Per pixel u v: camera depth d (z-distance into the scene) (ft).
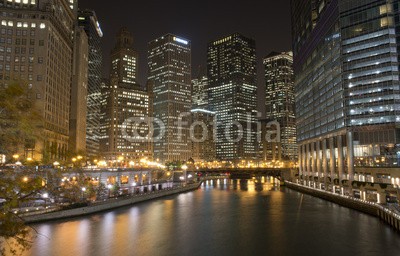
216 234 228.22
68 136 590.96
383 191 308.19
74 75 640.17
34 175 65.26
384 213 260.83
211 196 480.64
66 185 76.95
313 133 554.46
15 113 59.06
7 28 482.69
